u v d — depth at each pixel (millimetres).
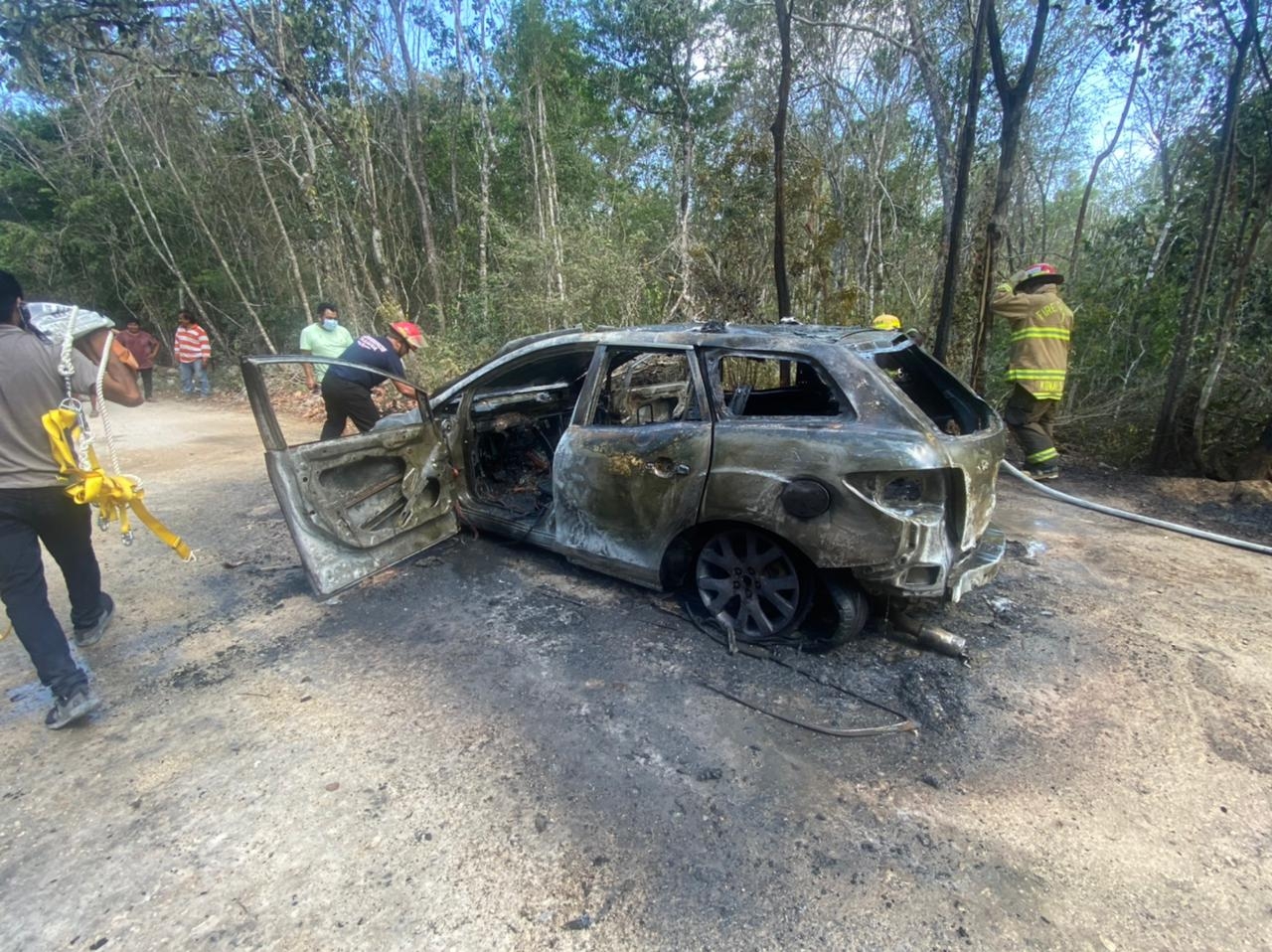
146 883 1858
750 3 11211
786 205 7137
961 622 3227
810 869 1890
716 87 14594
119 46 9172
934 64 9359
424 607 3447
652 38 13820
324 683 2812
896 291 11203
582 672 2859
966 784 2209
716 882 1845
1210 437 5492
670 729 2484
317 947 1666
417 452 3785
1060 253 10984
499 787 2205
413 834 2020
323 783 2232
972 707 2602
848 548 2633
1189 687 2711
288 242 12953
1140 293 6633
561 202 13844
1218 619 3248
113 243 15234
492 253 13000
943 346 5809
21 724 2568
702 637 3125
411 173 12836
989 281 5562
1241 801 2125
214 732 2502
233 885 1847
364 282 13141
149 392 11422
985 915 1742
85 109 12719
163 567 4039
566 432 3465
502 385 4383
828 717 2545
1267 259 5855
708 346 3055
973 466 2705
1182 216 6613
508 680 2809
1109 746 2379
